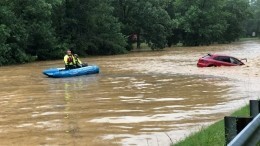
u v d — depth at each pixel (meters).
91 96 17.38
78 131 10.83
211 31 83.88
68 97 17.33
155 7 68.94
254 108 6.01
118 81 23.11
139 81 22.78
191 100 15.62
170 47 79.19
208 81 21.83
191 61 38.38
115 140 9.73
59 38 54.12
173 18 89.12
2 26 43.09
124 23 68.50
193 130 10.34
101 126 11.34
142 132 10.48
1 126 11.80
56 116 13.09
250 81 21.20
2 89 21.05
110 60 44.31
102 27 59.44
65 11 56.38
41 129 11.22
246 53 48.84
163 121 11.80
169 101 15.49
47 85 22.42
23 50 46.38
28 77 27.50
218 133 8.05
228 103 14.72
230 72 26.16
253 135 4.08
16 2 47.25
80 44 55.75
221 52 52.94
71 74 26.91
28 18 48.12
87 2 57.47
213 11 86.19
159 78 24.08
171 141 9.27
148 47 77.56
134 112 13.34
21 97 17.84
